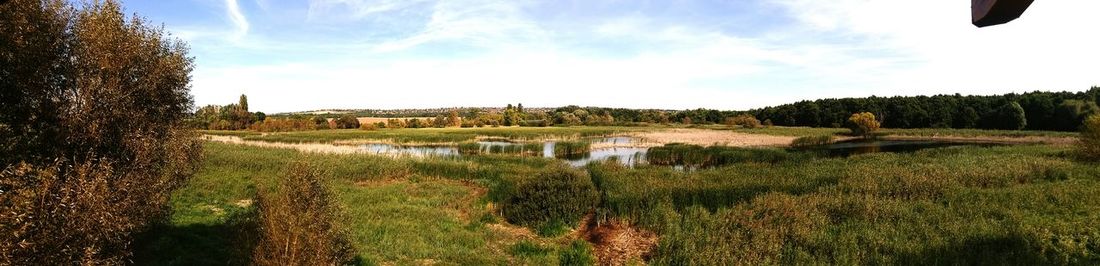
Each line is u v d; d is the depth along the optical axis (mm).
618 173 24469
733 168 26969
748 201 16719
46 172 6766
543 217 14875
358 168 24516
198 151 13469
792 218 13547
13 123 8078
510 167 28781
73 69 9008
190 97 12086
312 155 30969
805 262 10555
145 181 10359
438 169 26172
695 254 10844
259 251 8523
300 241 8016
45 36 8344
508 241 13312
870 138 68625
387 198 18016
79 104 9172
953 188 17641
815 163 29609
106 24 9562
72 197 7238
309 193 8641
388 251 11523
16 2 7648
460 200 18328
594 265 11445
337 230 9203
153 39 10797
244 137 60875
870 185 18203
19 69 7938
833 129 88625
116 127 9836
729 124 105250
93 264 7367
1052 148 38344
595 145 54406
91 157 8656
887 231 12227
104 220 7574
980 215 13570
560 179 16109
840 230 12750
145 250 10727
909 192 17547
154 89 10641
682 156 38969
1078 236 11523
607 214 15281
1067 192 16188
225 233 12406
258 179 20500
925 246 10883
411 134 70375
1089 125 26125
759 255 10852
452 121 105812
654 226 13578
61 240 6852
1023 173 21000
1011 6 1610
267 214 8688
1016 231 11617
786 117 107938
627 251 12180
